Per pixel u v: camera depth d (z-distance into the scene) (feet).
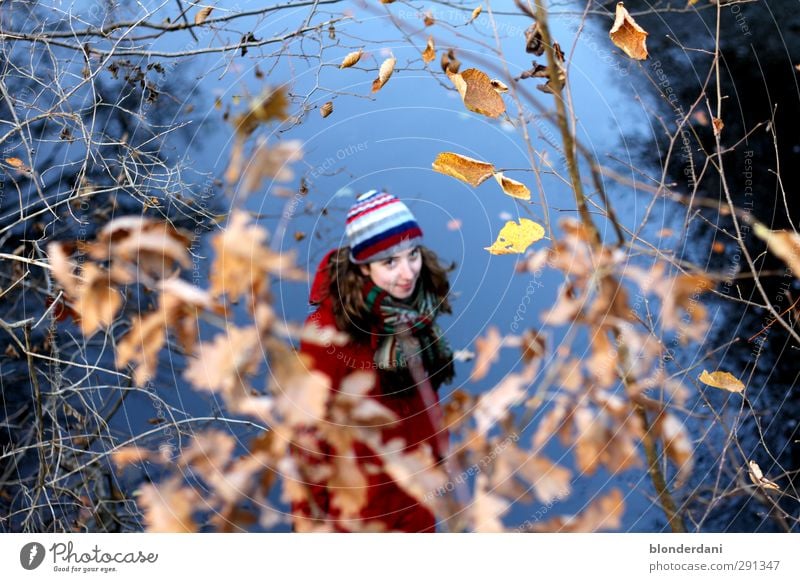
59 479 6.48
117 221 4.83
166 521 5.53
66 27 7.77
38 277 7.82
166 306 4.55
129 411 6.81
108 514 6.55
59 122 7.27
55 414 6.68
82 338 7.27
